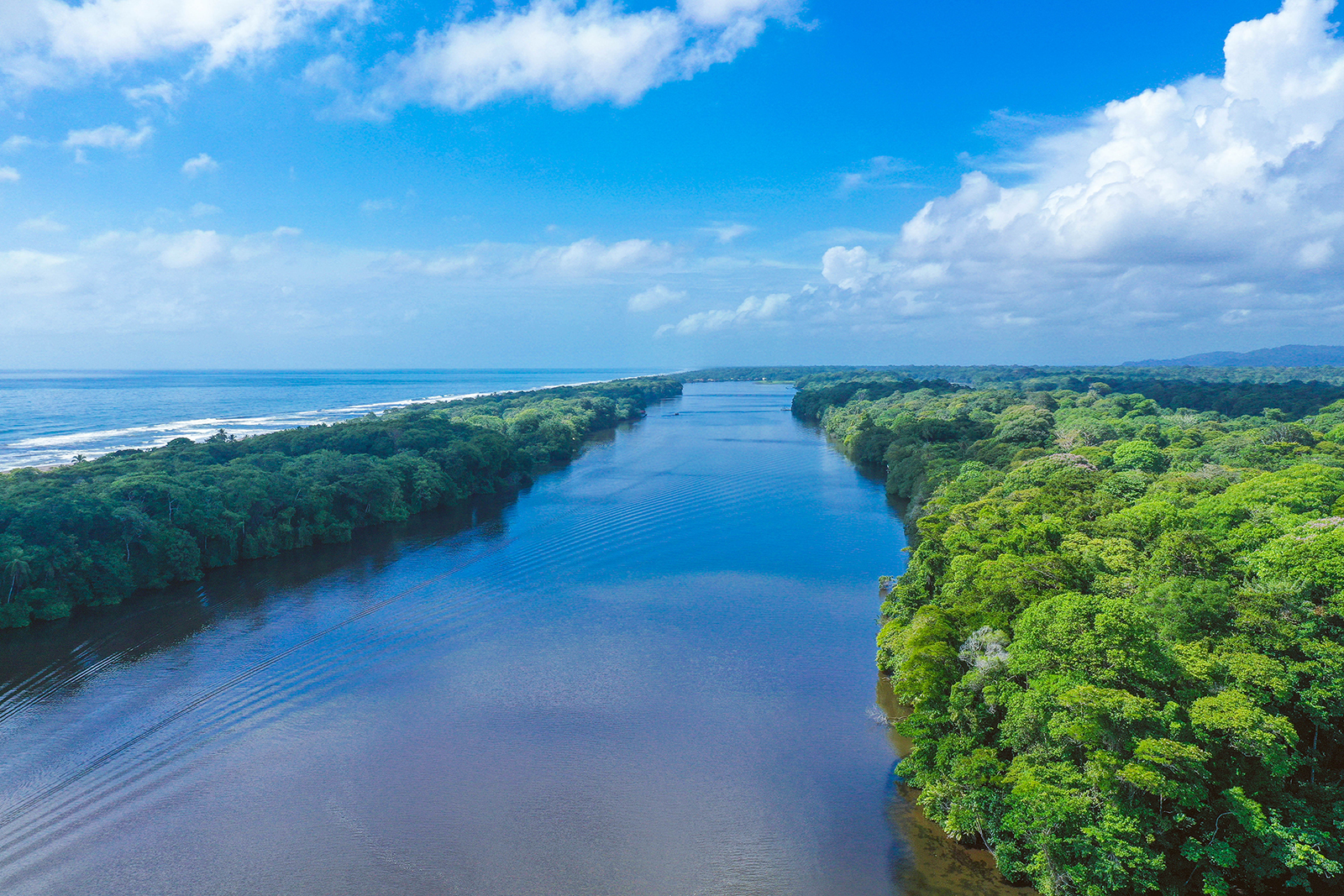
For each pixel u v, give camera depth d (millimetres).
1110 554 66688
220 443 159500
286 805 55531
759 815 53875
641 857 49688
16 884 47344
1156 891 42312
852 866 48344
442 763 61094
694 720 67625
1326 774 48188
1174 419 198250
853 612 94250
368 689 74375
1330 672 46938
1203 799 40625
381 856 49938
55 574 94438
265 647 84562
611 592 102812
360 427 182000
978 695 53188
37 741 64562
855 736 64438
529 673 77375
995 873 47062
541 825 53062
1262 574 58188
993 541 74250
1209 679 46094
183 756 62312
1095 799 42312
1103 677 44812
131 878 47938
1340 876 42906
